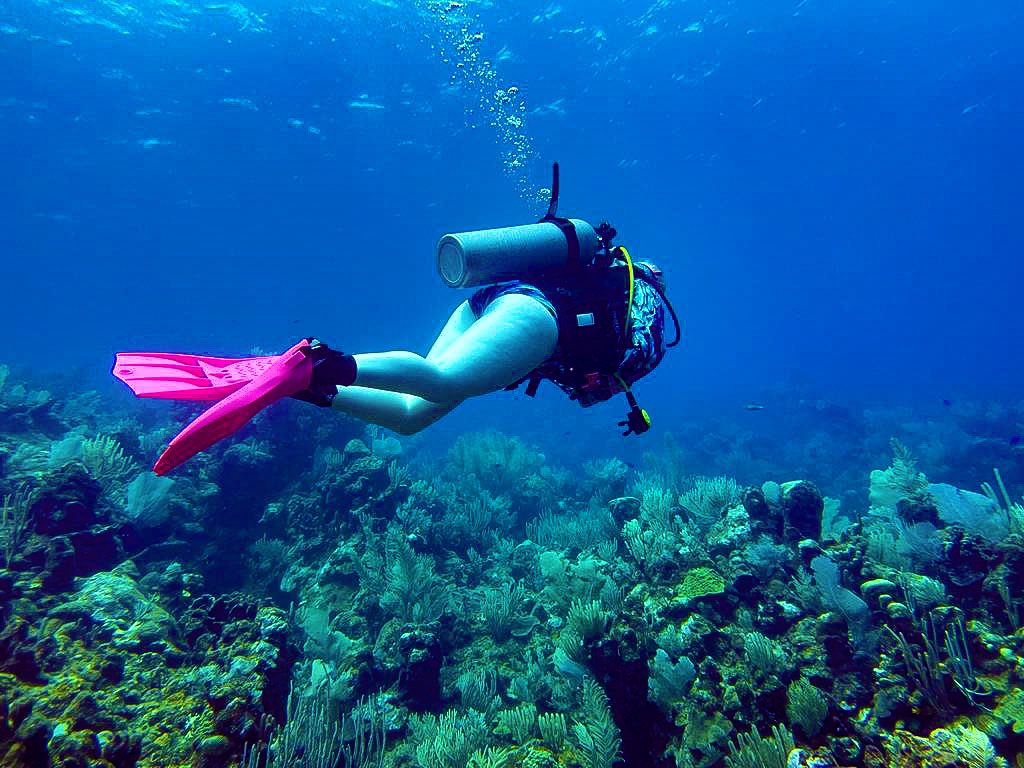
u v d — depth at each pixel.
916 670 4.26
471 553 9.80
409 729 5.90
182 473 9.98
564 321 2.12
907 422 22.95
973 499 5.98
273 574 8.91
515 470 13.85
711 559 6.30
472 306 2.30
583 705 5.60
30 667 3.74
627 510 9.49
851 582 5.51
